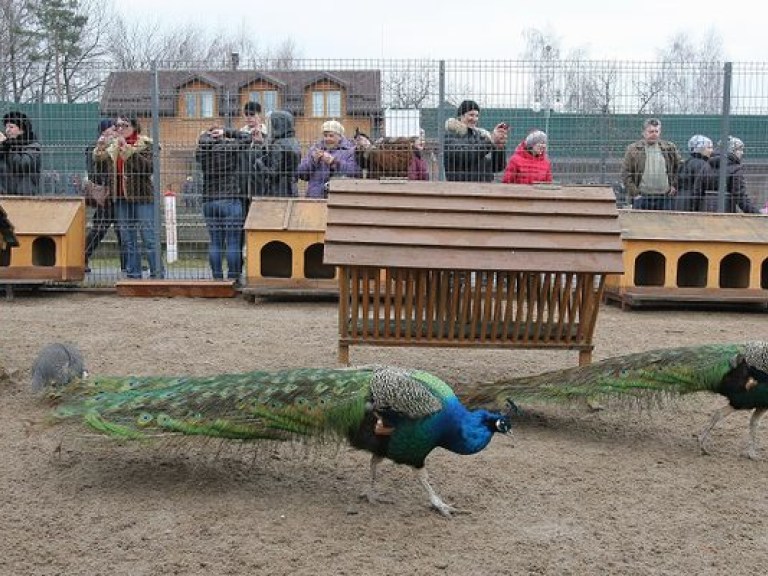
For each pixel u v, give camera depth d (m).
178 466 6.33
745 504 5.99
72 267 13.61
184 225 15.12
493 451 6.90
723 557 5.20
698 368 6.66
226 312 12.47
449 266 7.88
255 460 6.29
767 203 16.16
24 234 13.23
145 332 10.93
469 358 10.04
